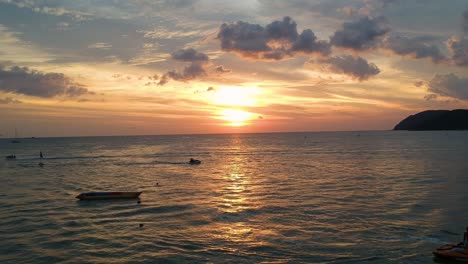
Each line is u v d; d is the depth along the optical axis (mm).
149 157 146000
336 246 34125
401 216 43812
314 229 39188
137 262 30828
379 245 34250
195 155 154875
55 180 80188
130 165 113500
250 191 62562
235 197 57062
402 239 35750
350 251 32906
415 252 32531
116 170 99375
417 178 74875
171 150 194625
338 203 51406
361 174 83062
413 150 160875
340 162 113938
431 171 86000
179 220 43344
